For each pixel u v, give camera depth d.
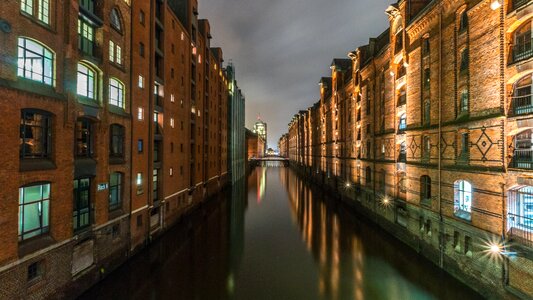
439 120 16.05
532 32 10.72
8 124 9.52
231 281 15.22
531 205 10.93
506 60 11.68
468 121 13.72
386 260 17.84
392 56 21.78
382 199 24.59
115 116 15.98
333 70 42.53
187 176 29.73
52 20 11.59
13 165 9.66
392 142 22.34
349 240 22.17
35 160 10.75
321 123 53.00
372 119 26.62
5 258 9.33
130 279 15.14
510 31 11.60
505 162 11.62
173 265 17.27
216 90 44.75
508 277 11.51
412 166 19.27
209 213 31.86
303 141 79.19
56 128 11.59
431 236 17.06
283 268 17.00
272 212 32.78
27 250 10.15
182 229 25.19
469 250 13.84
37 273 10.84
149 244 20.41
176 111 26.23
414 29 18.84
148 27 20.33
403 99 21.20
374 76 26.12
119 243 16.44
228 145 54.81
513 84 11.65
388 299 13.34
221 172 48.59
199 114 34.69
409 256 18.27
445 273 15.57
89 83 14.20
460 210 14.70
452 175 15.04
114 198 16.41
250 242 22.00
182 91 28.00
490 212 12.37
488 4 12.58
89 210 14.09
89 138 14.20
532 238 10.59
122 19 16.83
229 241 22.20
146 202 19.92
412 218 19.33
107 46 15.06
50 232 11.36
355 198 32.50
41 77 11.15
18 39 10.06
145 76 19.80
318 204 37.41
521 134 11.38
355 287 14.55
